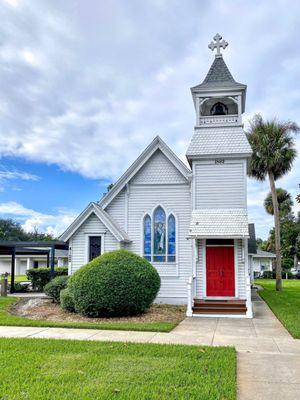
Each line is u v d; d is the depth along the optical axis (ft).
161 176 66.44
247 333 39.52
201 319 49.98
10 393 20.12
